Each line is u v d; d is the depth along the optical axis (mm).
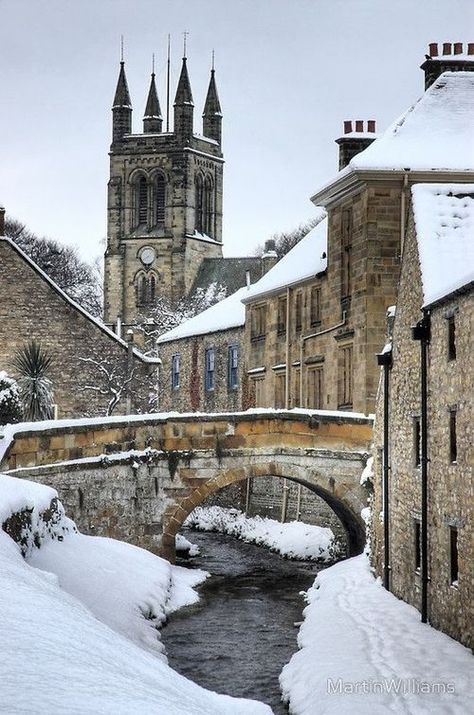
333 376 44625
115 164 129750
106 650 15359
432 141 41531
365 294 41000
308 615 29422
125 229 129250
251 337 55469
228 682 23875
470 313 22203
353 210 42281
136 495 37125
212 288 122125
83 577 28328
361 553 38125
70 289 129000
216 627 29547
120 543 35219
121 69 131375
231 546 47156
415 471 27234
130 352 54969
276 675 24391
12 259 54875
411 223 28094
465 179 40656
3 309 54781
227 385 59781
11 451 35469
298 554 43062
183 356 65188
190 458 37469
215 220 131250
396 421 29547
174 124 128875
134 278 128750
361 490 37688
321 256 48656
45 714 10398
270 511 50281
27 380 46531
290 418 37750
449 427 23906
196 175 129500
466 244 26641
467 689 19672
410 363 27844
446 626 23984
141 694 12609
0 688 11148
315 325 47500
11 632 13969
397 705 19156
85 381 54844
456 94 43250
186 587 34875
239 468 37656
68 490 36219
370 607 28016
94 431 36688
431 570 25297
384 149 41125
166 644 27531
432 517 25234
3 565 19297
